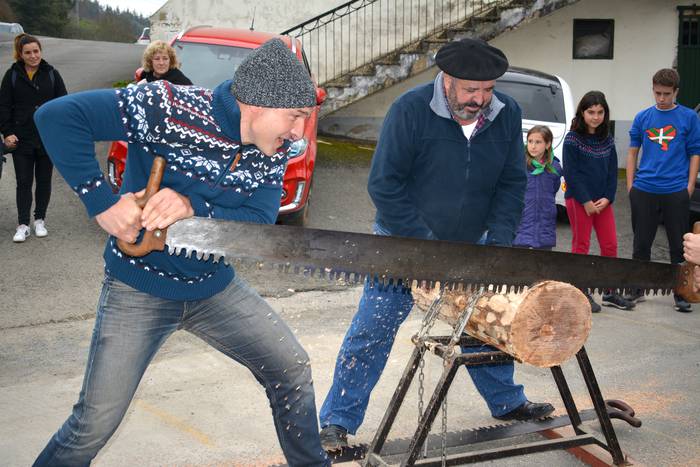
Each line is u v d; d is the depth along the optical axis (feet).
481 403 15.31
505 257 10.01
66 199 29.17
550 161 20.01
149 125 8.30
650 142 21.77
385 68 42.75
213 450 12.87
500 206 12.26
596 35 46.75
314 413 9.93
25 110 23.67
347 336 12.59
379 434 11.66
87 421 8.79
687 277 11.56
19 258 22.66
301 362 9.70
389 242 9.17
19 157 23.93
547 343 10.69
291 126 8.61
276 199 9.27
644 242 22.12
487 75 10.64
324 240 8.83
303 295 21.50
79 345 17.13
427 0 46.06
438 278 9.62
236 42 27.50
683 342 19.51
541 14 42.78
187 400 14.67
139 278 8.74
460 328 10.94
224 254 8.45
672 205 21.61
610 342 19.31
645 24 46.42
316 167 38.63
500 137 11.82
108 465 12.24
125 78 59.41
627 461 12.41
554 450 12.67
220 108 8.57
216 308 9.32
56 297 19.93
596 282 10.84
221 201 8.86
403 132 11.47
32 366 15.89
